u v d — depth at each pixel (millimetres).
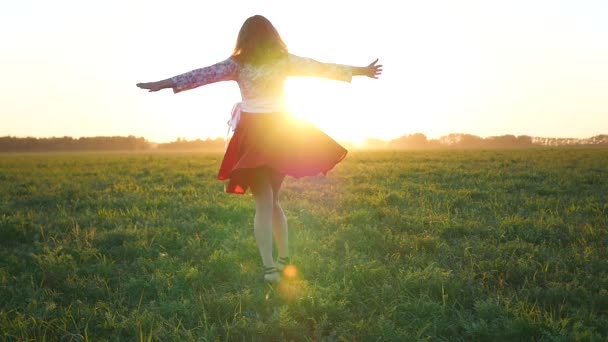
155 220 7086
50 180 14562
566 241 5762
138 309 3742
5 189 11875
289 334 3379
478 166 17656
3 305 3996
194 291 4156
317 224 6770
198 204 8422
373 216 7289
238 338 3355
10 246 5938
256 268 4773
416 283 4148
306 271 4602
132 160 29016
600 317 3527
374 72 4309
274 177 4457
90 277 4613
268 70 4164
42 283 4422
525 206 8125
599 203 8164
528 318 3365
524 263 4688
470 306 3875
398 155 29953
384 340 3264
